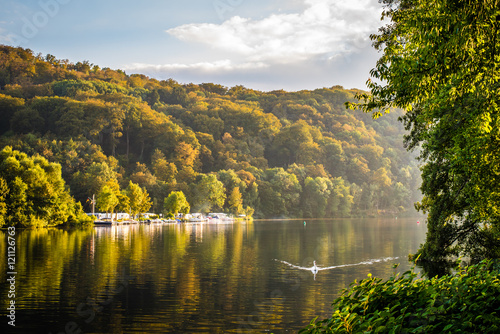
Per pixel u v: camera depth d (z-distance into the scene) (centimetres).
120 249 5944
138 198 14662
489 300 759
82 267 4306
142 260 4881
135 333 2297
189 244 6869
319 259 5088
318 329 788
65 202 10362
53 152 17562
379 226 13100
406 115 3177
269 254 5588
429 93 1291
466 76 1240
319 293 3231
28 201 9481
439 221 3619
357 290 877
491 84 1408
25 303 2859
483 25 1052
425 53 1209
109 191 12875
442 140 2664
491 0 981
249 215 18725
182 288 3375
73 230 9800
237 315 2641
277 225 13838
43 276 3791
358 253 5709
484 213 2873
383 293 830
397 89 1331
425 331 707
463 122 2358
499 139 2052
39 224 9562
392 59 1328
